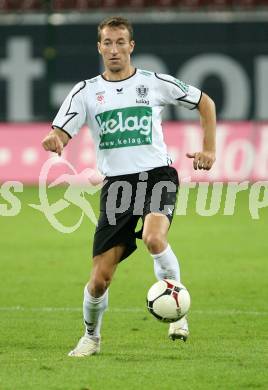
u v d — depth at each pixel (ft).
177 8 299.79
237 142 289.12
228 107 297.74
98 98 94.12
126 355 93.30
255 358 91.25
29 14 300.20
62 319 116.67
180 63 298.76
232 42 297.33
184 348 97.60
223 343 100.63
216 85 297.74
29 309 124.06
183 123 289.74
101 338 104.17
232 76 297.12
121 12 301.63
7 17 300.40
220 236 200.34
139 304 128.36
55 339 103.60
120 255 92.22
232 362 89.15
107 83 94.53
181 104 97.25
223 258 171.22
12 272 156.87
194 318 116.78
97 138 94.99
